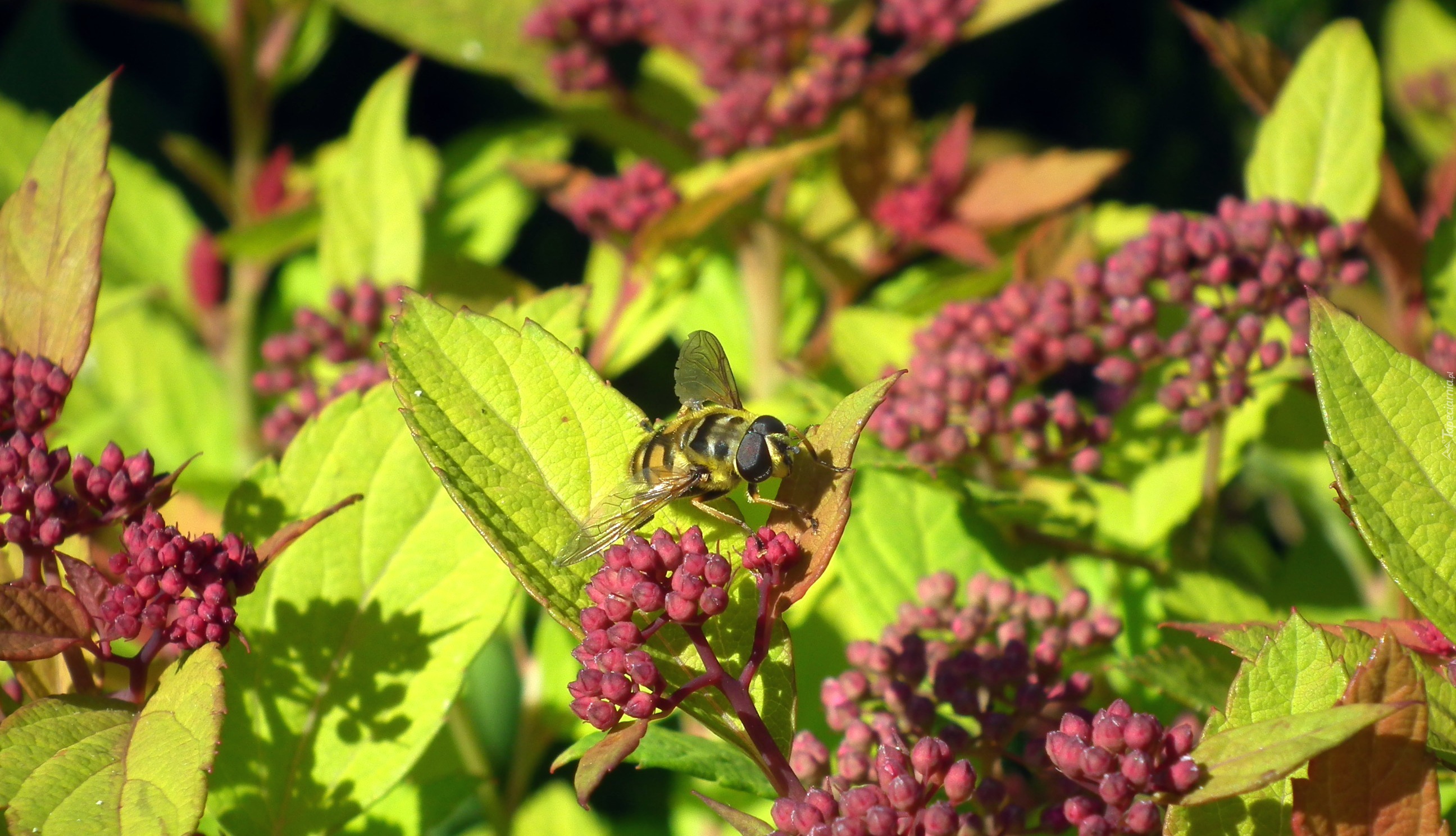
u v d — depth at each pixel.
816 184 0.66
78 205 0.47
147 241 0.76
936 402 0.51
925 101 1.04
